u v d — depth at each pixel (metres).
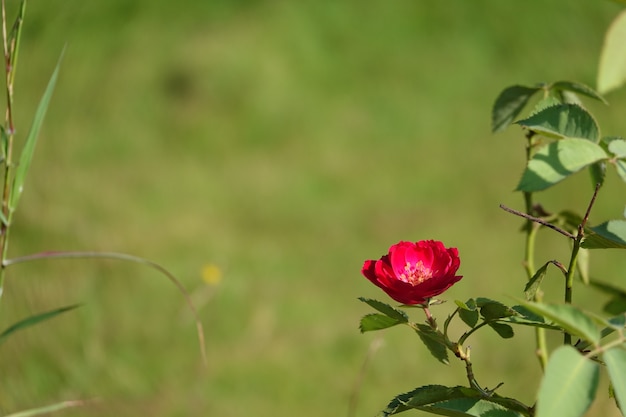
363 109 9.57
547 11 10.35
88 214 7.21
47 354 5.28
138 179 8.20
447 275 2.00
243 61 10.13
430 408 2.16
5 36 3.02
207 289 6.54
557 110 2.24
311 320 6.27
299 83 9.98
